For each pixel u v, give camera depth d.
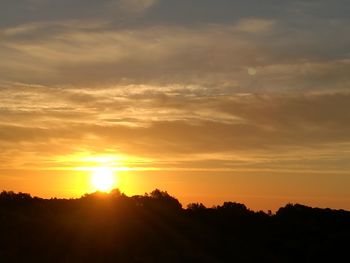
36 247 33.94
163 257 35.38
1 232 36.28
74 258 32.81
